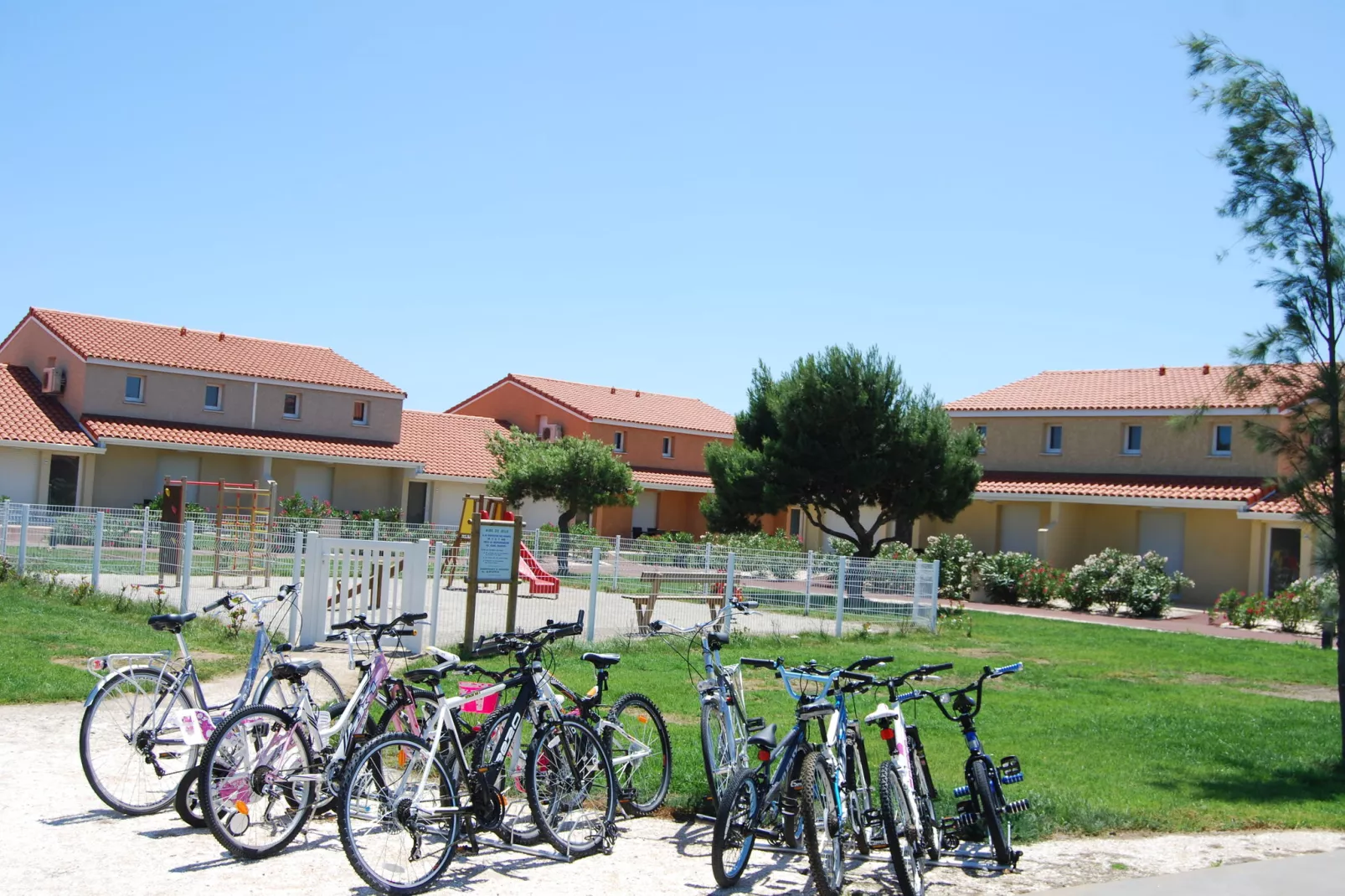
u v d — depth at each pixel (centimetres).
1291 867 682
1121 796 851
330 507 3647
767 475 2916
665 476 4619
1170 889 627
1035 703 1325
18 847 606
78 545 1950
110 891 546
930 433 2838
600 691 719
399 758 603
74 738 862
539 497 3634
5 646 1233
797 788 611
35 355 3734
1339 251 1069
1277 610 2611
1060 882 641
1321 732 1200
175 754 683
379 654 671
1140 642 2162
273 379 3838
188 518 2639
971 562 3122
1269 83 1080
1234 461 3303
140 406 3562
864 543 2970
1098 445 3588
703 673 1388
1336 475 1058
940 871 660
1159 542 3397
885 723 639
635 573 1859
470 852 641
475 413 4966
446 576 1833
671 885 608
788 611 2011
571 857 648
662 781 762
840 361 2852
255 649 687
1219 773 972
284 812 628
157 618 698
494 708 713
